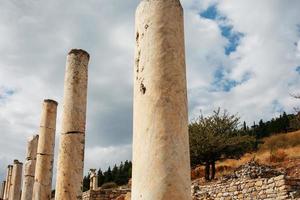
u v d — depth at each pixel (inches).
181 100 245.1
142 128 239.5
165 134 231.9
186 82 257.1
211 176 1471.5
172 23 257.3
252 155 1808.6
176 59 251.0
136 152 239.0
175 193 220.8
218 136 1439.5
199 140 1440.7
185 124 243.8
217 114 1528.1
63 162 544.7
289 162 1348.4
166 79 244.1
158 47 250.7
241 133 1599.4
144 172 228.7
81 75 587.8
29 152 1021.8
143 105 243.9
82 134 564.7
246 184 922.7
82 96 580.4
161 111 236.8
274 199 835.4
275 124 2428.6
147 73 248.8
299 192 800.9
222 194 981.8
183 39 263.4
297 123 1964.8
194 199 1042.7
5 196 1653.5
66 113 568.7
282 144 1829.5
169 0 262.1
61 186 533.6
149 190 223.1
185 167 232.2
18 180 1330.0
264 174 1042.7
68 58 597.0
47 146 768.9
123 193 1248.2
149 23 258.1
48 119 783.7
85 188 2591.0
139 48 260.8
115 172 2566.4
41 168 753.6
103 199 1238.3
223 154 1518.2
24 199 981.2
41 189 740.0
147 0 264.7
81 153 555.2
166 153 227.9
